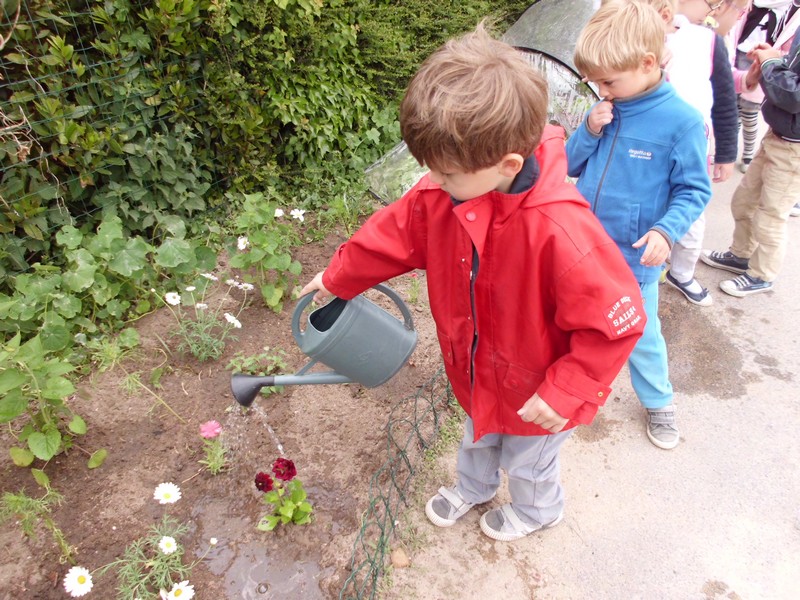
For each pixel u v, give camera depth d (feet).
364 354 5.78
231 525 6.80
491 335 4.86
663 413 7.92
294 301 9.89
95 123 9.55
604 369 4.32
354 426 7.97
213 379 8.48
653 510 7.20
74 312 8.30
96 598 6.07
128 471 7.24
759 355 9.46
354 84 13.33
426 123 3.60
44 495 6.86
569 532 6.93
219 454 7.30
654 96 6.44
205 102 10.79
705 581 6.48
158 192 10.51
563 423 4.50
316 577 6.34
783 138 9.21
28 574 6.20
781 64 8.65
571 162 7.33
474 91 3.53
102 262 8.88
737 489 7.44
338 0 12.05
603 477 7.58
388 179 12.59
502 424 5.42
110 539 6.56
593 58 6.26
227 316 8.66
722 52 7.86
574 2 13.43
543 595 6.31
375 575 6.05
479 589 6.33
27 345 6.72
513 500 6.57
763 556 6.71
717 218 12.73
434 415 8.04
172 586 6.19
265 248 9.29
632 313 4.16
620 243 7.06
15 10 8.38
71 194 9.56
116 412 7.88
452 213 4.56
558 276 4.14
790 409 8.53
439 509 6.84
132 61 9.69
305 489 7.18
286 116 11.48
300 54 12.08
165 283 9.71
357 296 5.80
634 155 6.65
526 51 12.97
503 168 3.86
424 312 10.00
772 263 10.30
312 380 6.08
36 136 8.91
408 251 5.02
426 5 14.26
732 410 8.54
